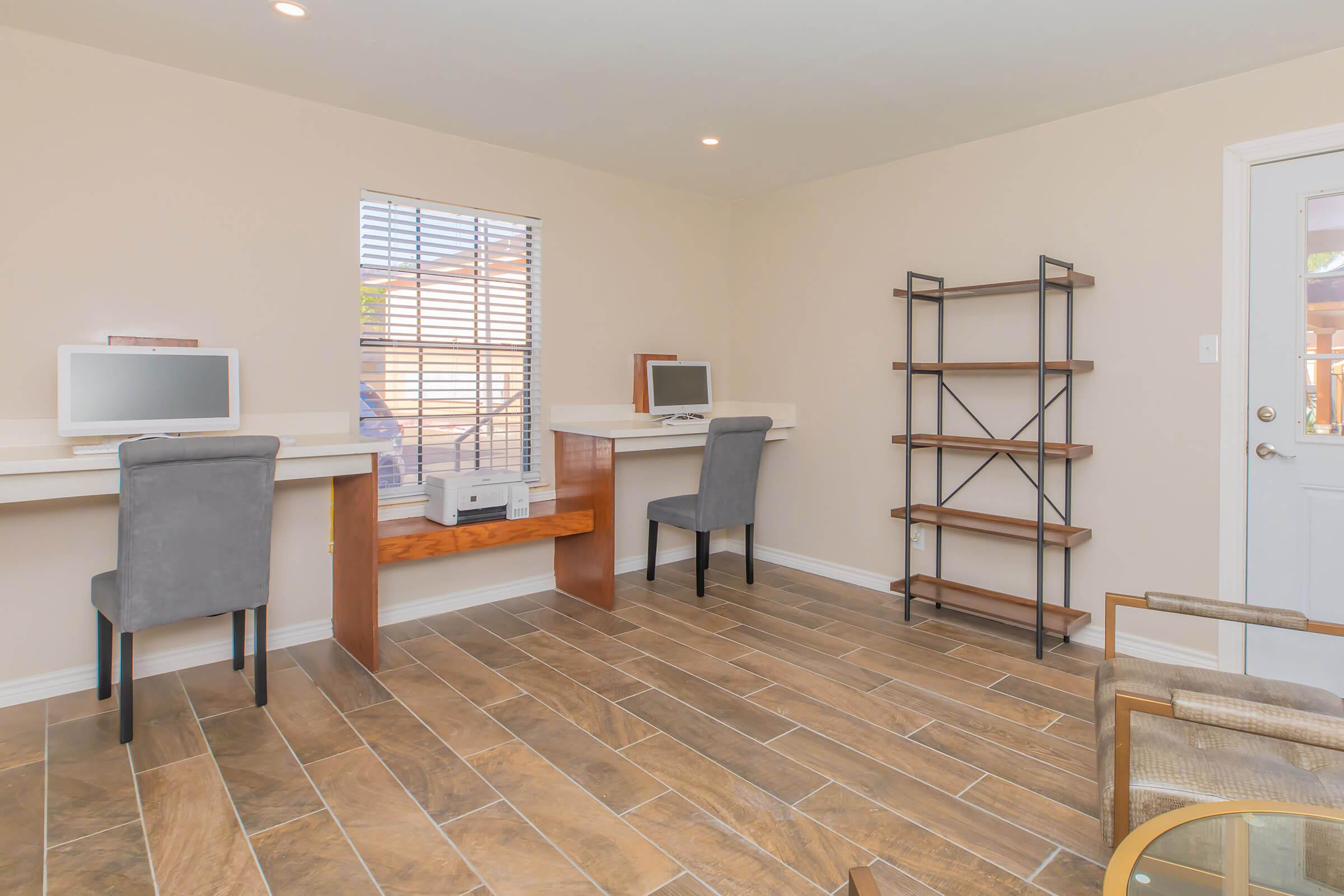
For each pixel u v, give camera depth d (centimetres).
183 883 161
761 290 439
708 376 425
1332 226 248
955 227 345
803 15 224
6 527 245
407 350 334
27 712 243
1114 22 226
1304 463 257
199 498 225
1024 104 292
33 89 242
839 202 395
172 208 269
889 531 379
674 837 179
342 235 309
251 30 237
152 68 263
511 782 203
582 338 390
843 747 223
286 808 190
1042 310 282
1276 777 141
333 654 296
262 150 288
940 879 164
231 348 275
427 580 344
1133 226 289
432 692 261
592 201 389
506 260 361
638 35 238
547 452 382
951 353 349
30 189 243
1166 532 285
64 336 250
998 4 216
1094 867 168
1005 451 302
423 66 263
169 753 217
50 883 161
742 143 343
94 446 245
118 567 218
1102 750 159
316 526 310
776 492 438
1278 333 260
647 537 423
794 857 172
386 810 190
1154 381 286
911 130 323
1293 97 251
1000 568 337
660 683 269
